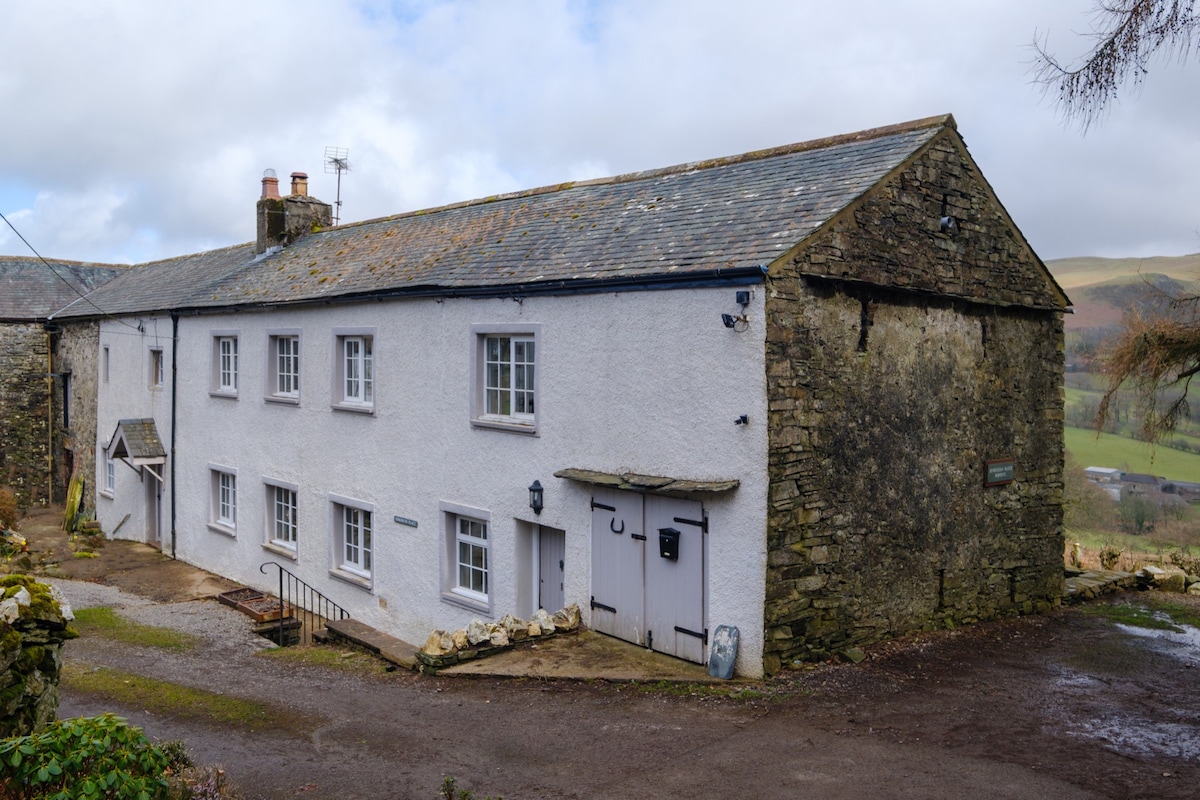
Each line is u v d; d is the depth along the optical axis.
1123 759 7.17
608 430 10.67
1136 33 6.57
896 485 10.66
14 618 5.98
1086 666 9.96
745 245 9.70
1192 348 14.07
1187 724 8.05
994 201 11.84
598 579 10.91
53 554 20.05
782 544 9.30
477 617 12.61
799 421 9.41
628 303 10.40
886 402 10.49
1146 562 17.03
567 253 11.83
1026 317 12.59
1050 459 12.98
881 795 6.46
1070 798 6.40
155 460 20.16
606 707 8.70
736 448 9.31
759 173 11.81
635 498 10.40
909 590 10.91
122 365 22.42
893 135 11.18
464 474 12.77
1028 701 8.68
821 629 9.80
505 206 15.44
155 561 19.80
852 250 9.88
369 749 7.80
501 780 6.96
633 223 11.84
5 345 26.45
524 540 12.09
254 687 10.22
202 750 7.82
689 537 9.81
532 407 11.98
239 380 17.72
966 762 7.09
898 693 8.88
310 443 15.84
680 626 9.95
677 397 9.88
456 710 8.90
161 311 20.09
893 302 10.55
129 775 4.95
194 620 14.53
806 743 7.54
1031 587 12.66
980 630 11.45
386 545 14.22
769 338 9.09
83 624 13.64
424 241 15.52
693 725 8.06
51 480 27.23
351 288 14.72
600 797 6.56
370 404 14.68
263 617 14.58
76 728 5.05
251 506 17.45
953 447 11.45
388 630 14.19
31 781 4.82
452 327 12.90
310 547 15.90
